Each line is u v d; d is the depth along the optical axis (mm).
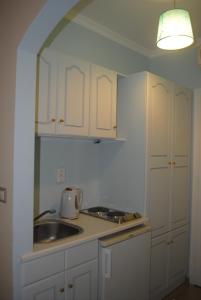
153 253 2311
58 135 1861
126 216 2133
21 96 1437
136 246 2035
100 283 1809
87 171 2488
